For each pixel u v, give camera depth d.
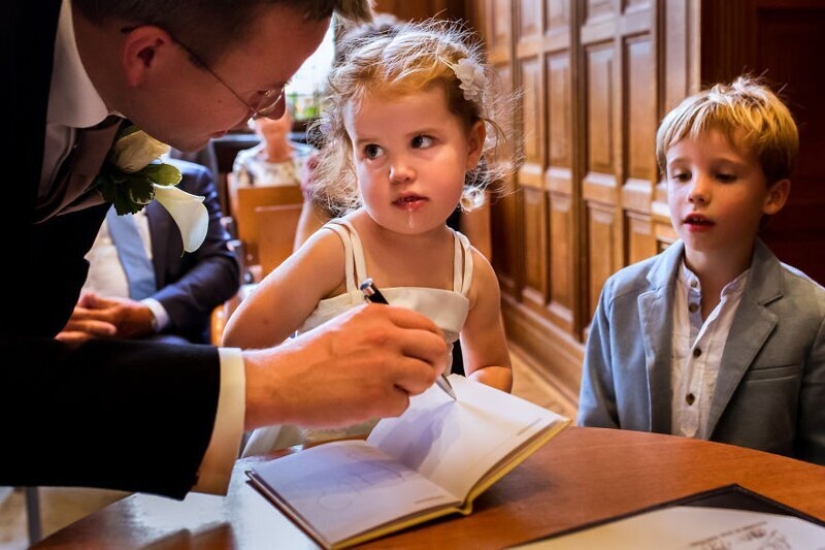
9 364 0.75
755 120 1.34
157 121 0.92
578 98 3.07
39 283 0.99
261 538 0.83
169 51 0.85
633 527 0.82
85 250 1.07
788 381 1.33
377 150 1.09
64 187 0.99
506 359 1.28
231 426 0.78
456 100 1.10
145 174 1.09
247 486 0.95
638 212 2.64
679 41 2.20
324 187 1.30
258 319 1.12
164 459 0.77
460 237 1.23
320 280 1.14
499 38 4.05
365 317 0.87
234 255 2.39
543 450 1.02
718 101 1.37
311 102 3.77
